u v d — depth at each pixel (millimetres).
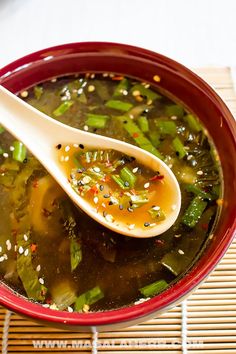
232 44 459
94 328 304
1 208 354
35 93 386
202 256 330
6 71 372
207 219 343
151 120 378
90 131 375
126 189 345
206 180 355
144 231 335
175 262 335
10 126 343
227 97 406
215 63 438
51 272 338
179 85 376
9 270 339
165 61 375
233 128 348
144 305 301
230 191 340
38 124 348
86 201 343
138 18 477
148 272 335
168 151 368
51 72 386
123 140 372
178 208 335
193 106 375
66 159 351
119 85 390
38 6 486
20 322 339
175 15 479
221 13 479
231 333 334
